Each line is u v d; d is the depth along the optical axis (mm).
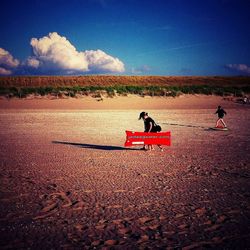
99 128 19062
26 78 105125
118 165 9477
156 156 10867
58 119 24359
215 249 4430
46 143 13633
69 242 4625
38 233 4914
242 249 4434
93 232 4953
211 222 5352
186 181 7789
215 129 18734
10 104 38344
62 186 7324
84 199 6445
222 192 6961
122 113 30062
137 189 7121
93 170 8836
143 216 5590
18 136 15758
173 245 4535
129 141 11820
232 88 61156
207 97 50000
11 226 5168
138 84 97500
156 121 23391
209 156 10852
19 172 8617
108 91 51219
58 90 50625
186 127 19812
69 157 10672
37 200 6391
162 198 6535
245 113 30797
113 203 6223
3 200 6391
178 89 56094
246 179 8008
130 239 4719
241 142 13961
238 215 5660
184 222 5344
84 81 102250
